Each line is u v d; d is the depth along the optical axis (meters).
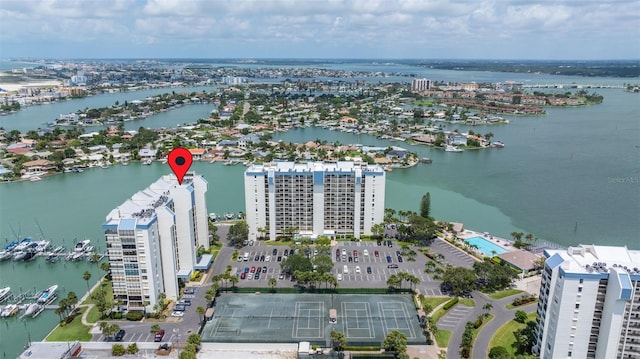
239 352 191.12
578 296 160.25
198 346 193.00
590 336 163.62
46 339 199.62
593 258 170.12
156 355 187.88
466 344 185.38
